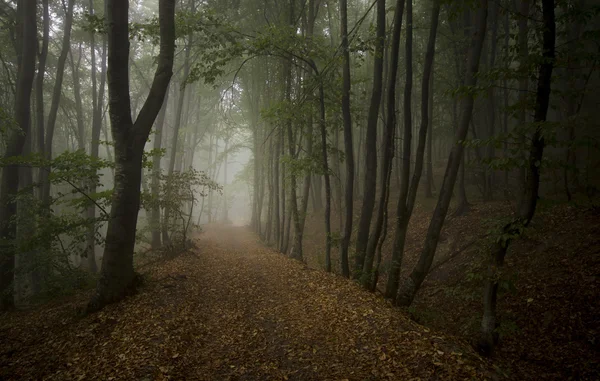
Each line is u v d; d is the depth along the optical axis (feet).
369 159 36.14
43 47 47.91
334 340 19.92
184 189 55.93
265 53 36.55
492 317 21.81
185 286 32.63
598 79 52.03
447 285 38.04
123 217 27.32
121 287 27.09
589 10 19.71
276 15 62.34
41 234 32.45
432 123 70.13
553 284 30.25
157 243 66.85
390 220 64.64
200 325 23.31
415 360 16.31
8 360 19.97
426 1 59.88
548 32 17.88
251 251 64.23
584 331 24.53
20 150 38.88
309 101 42.04
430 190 68.28
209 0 57.67
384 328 19.98
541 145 18.24
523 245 37.27
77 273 39.47
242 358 18.71
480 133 70.79
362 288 30.37
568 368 22.03
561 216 38.34
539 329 26.45
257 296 31.40
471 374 14.71
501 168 19.27
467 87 20.36
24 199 37.19
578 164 49.47
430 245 28.19
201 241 79.15
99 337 20.62
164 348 18.60
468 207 53.36
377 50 32.76
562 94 24.93
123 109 27.32
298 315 25.05
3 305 35.29
